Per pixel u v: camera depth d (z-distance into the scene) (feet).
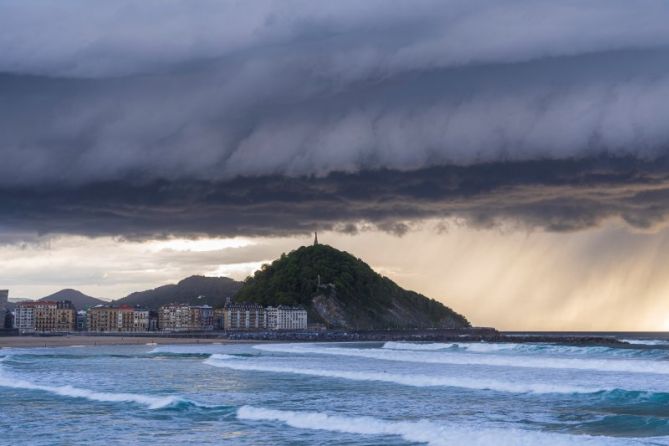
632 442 136.87
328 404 201.57
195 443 144.77
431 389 236.22
